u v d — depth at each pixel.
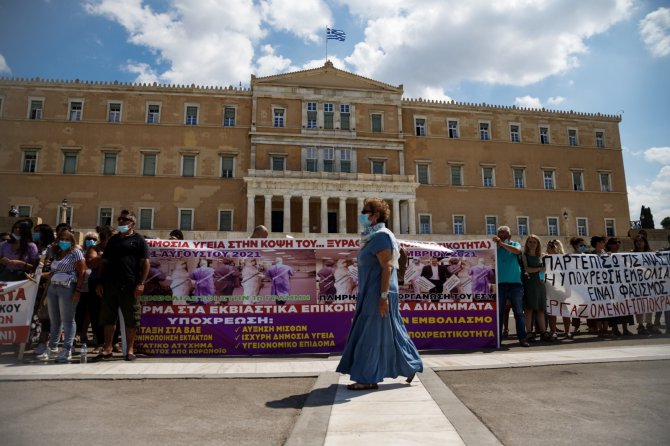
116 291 8.52
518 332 10.31
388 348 6.04
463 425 4.40
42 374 6.75
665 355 7.82
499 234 10.73
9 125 45.19
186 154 47.72
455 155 53.19
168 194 46.72
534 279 11.24
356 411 4.91
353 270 9.62
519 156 54.81
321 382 6.34
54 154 45.56
